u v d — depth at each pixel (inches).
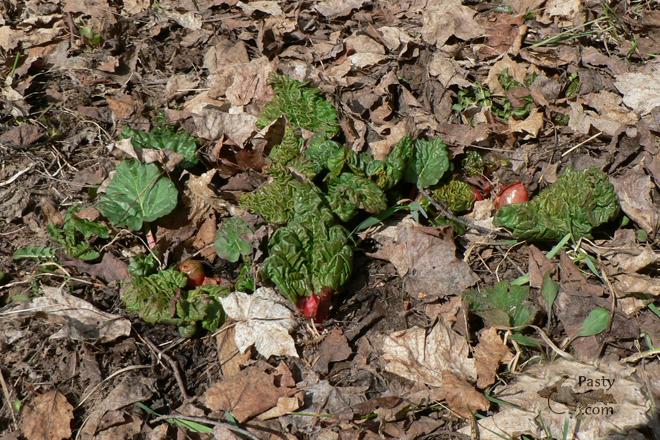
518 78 83.0
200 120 80.2
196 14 89.7
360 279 74.7
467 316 72.2
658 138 79.2
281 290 71.2
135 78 85.0
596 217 74.4
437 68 83.7
